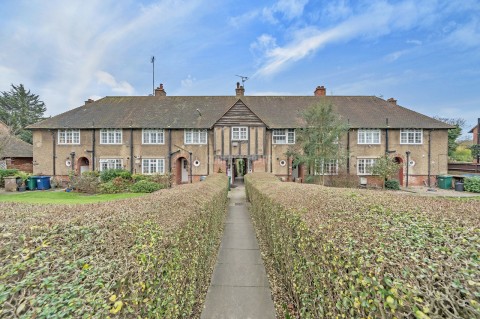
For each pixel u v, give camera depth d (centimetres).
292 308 339
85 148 2125
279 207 420
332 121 1767
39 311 123
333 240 214
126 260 171
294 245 322
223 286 429
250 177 1238
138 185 1617
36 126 2097
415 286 140
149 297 182
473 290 131
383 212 278
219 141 2073
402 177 2095
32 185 1869
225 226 814
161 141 2144
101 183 1605
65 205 315
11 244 175
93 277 151
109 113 2256
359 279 167
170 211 320
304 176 2091
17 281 141
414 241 192
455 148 3278
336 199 363
